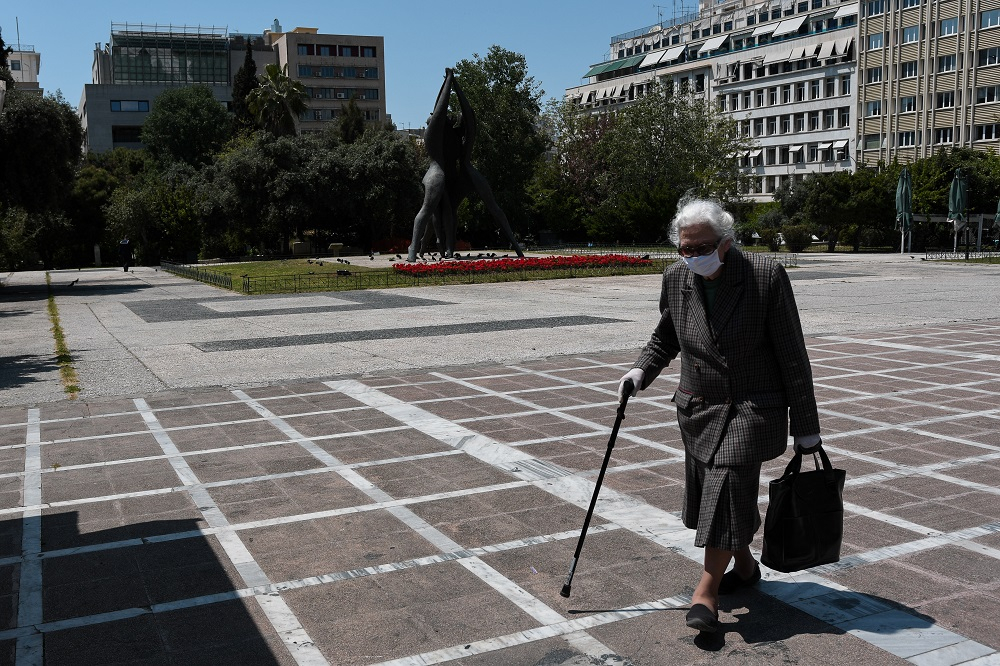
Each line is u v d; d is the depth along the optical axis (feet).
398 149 160.86
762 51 249.34
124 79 302.25
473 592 11.85
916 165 155.02
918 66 195.11
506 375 29.48
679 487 16.48
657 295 64.90
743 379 10.19
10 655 10.15
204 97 261.03
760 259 10.21
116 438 21.13
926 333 38.50
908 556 12.84
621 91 314.35
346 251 155.02
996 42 177.06
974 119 183.52
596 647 10.19
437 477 17.42
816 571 12.38
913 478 16.75
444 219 98.84
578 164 203.51
